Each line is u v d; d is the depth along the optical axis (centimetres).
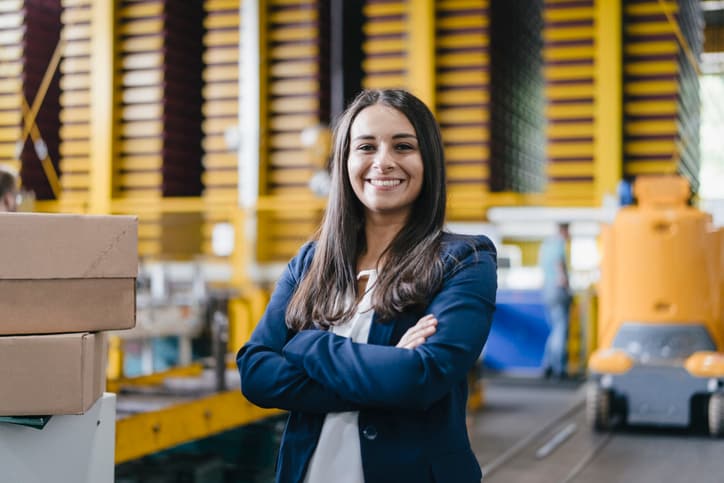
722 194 2150
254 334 201
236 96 909
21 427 211
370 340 187
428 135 196
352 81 993
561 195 905
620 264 695
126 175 928
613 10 884
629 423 686
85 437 216
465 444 189
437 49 919
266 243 945
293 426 192
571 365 1019
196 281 670
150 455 459
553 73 907
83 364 200
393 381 176
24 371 197
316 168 901
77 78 917
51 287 200
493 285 191
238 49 905
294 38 927
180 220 946
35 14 903
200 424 399
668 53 897
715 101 1534
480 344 185
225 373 437
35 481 212
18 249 196
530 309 998
